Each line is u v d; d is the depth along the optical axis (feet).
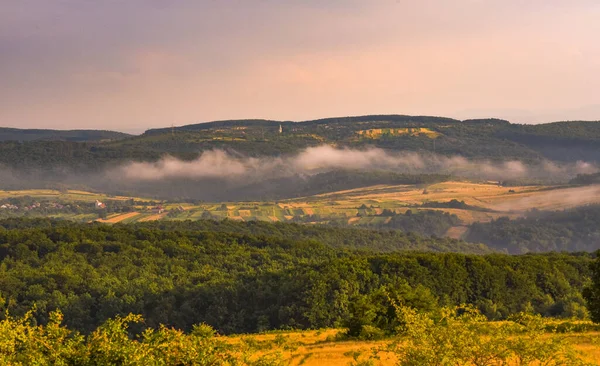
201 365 96.99
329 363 148.66
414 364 87.97
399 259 371.15
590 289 178.81
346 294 336.49
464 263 366.63
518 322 98.02
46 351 98.63
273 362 102.27
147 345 97.96
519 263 371.97
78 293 390.63
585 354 123.13
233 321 348.38
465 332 90.22
